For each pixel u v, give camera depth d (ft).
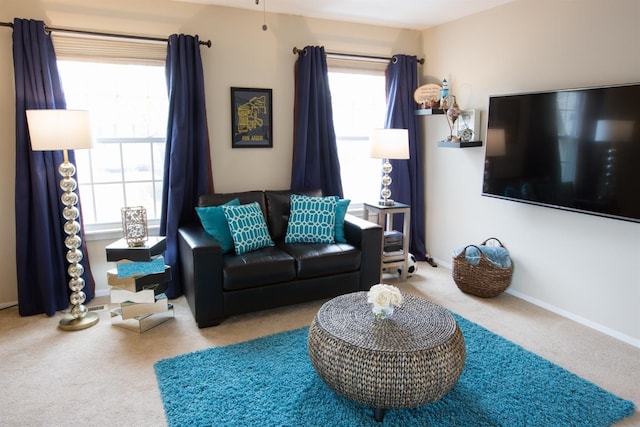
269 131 12.89
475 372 7.88
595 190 9.04
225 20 11.83
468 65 12.73
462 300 11.43
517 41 11.10
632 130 8.25
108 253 9.39
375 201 14.15
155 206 12.23
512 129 10.85
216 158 12.37
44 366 8.05
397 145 12.43
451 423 6.57
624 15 8.70
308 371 7.93
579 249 9.98
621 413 6.81
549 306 10.82
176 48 11.07
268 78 12.62
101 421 6.58
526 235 11.28
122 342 9.01
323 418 6.67
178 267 11.53
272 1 11.34
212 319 9.68
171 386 7.41
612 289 9.39
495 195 11.54
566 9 9.83
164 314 9.98
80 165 11.18
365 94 14.49
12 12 9.78
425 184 14.94
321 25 13.02
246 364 8.14
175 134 11.21
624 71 8.79
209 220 10.58
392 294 7.09
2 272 10.48
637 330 9.02
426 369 6.21
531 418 6.68
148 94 11.64
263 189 13.15
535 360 8.32
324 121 13.07
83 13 10.39
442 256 14.46
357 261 11.01
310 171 13.28
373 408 6.77
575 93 9.23
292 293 10.37
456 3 11.46
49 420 6.59
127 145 11.66
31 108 9.74
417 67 14.47
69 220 9.74
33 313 10.30
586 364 8.29
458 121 12.88
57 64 10.19
